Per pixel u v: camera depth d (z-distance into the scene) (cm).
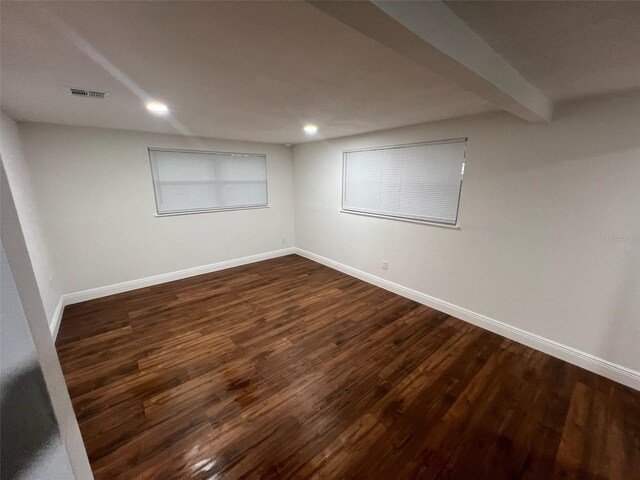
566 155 212
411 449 157
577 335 226
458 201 286
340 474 144
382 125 309
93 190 333
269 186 493
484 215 268
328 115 257
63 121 284
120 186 351
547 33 112
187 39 116
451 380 212
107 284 358
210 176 426
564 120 209
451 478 143
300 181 500
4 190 43
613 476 144
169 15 98
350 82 168
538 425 173
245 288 384
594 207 205
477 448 158
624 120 186
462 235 288
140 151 360
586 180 206
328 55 132
